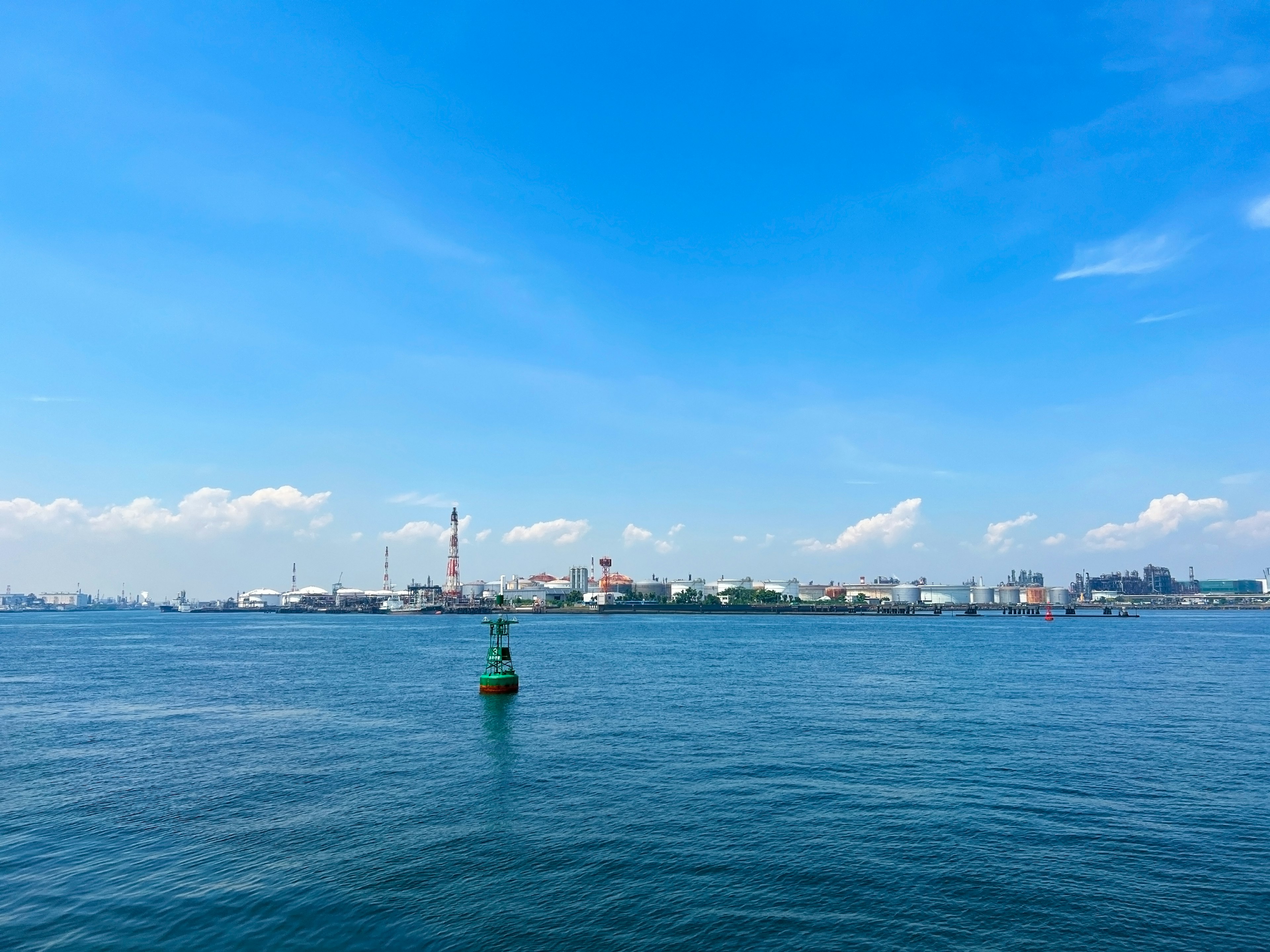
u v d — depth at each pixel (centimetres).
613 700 9288
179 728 7581
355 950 2988
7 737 7138
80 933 3145
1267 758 6009
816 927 3159
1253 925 3169
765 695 9756
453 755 6247
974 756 6088
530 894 3472
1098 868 3759
